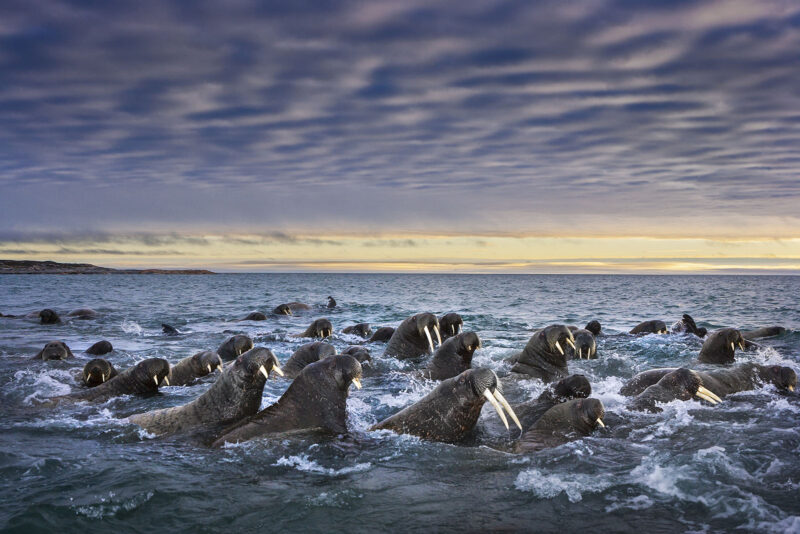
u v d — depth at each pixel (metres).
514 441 8.22
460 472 6.94
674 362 14.85
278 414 8.40
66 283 86.06
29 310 34.84
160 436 8.37
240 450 7.59
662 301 42.78
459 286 79.88
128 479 6.58
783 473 6.80
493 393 8.19
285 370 12.83
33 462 7.15
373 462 7.27
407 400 10.83
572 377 9.59
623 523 5.58
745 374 11.23
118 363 14.88
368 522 5.60
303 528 5.48
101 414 9.80
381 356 14.91
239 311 34.06
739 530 5.41
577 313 31.50
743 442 7.93
